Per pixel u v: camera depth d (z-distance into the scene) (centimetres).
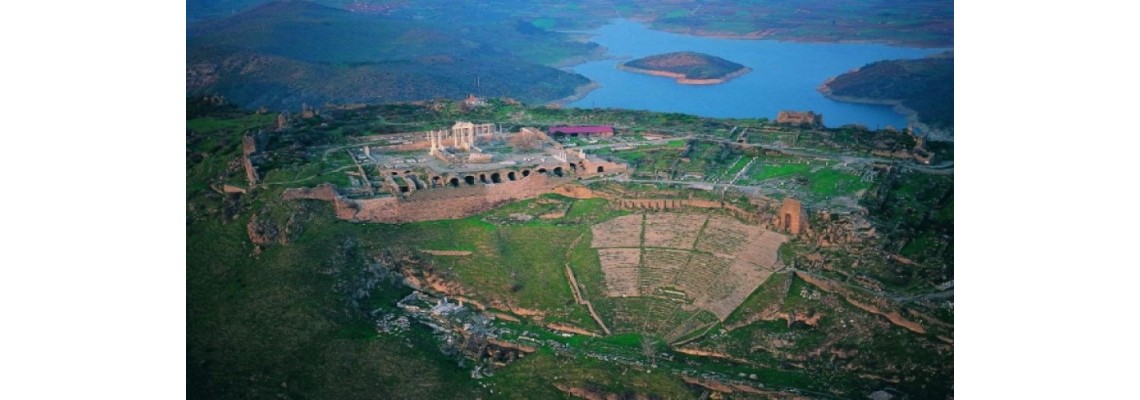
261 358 16688
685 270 19100
